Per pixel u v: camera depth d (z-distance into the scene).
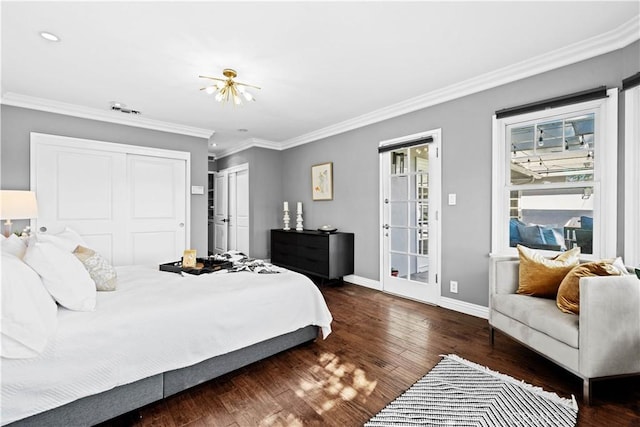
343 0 1.83
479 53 2.46
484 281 2.96
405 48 2.38
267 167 5.67
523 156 2.74
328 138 4.80
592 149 2.36
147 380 1.58
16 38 2.19
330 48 2.38
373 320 2.94
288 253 4.96
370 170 4.14
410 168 3.66
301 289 2.30
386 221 3.95
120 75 2.81
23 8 1.86
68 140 3.60
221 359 1.87
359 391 1.78
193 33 2.16
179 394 1.76
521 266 2.26
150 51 2.40
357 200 4.34
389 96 3.39
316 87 3.14
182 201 4.53
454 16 1.98
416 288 3.59
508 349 2.30
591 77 2.32
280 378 1.92
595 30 2.14
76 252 2.01
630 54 2.13
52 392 1.29
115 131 3.96
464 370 2.00
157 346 1.59
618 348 1.63
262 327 2.03
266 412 1.60
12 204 2.71
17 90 3.14
